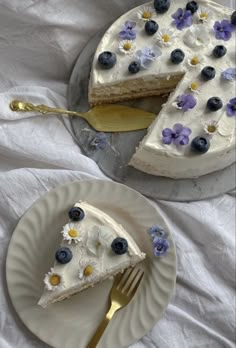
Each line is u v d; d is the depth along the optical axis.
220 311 0.51
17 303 0.49
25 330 0.50
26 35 0.53
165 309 0.49
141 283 0.50
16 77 0.56
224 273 0.52
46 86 0.56
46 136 0.54
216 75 0.52
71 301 0.50
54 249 0.51
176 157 0.50
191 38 0.53
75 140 0.54
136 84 0.54
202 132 0.51
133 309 0.50
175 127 0.51
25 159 0.54
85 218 0.50
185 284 0.52
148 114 0.55
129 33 0.53
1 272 0.50
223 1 0.57
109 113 0.55
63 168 0.54
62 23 0.54
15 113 0.54
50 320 0.49
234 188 0.54
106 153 0.54
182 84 0.52
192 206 0.53
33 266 0.50
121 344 0.49
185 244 0.52
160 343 0.50
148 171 0.53
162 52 0.53
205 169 0.53
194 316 0.52
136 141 0.54
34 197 0.52
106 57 0.52
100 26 0.57
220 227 0.53
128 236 0.50
